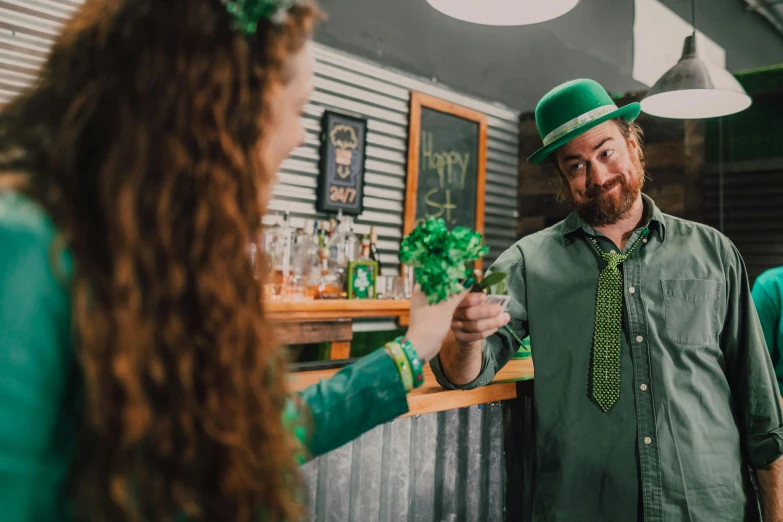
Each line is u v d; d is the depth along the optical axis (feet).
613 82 14.73
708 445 4.59
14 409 1.50
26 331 1.54
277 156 2.22
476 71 13.09
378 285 10.02
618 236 5.13
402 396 2.76
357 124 10.97
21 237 1.59
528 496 5.29
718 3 15.55
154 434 1.76
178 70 1.83
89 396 1.67
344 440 2.69
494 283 3.52
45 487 1.61
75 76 1.83
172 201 1.80
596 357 4.77
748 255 12.37
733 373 4.91
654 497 4.46
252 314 1.99
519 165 14.23
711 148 12.70
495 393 4.88
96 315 1.68
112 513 1.70
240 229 1.92
